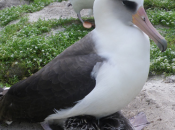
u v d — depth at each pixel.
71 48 0.93
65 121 0.95
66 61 0.89
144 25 0.87
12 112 0.97
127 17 0.87
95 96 0.86
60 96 0.89
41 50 1.54
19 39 1.68
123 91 0.86
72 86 0.88
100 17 0.88
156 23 1.84
